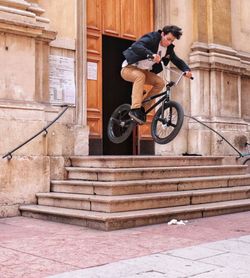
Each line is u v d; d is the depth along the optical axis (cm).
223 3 1236
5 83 808
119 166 828
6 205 788
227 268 459
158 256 511
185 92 1162
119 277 427
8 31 812
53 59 912
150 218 723
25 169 812
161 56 738
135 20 1116
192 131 1155
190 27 1185
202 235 639
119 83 1184
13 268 461
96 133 1019
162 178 849
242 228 698
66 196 766
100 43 1039
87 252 531
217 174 963
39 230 671
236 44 1283
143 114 749
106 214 689
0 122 788
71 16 949
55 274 438
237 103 1245
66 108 873
